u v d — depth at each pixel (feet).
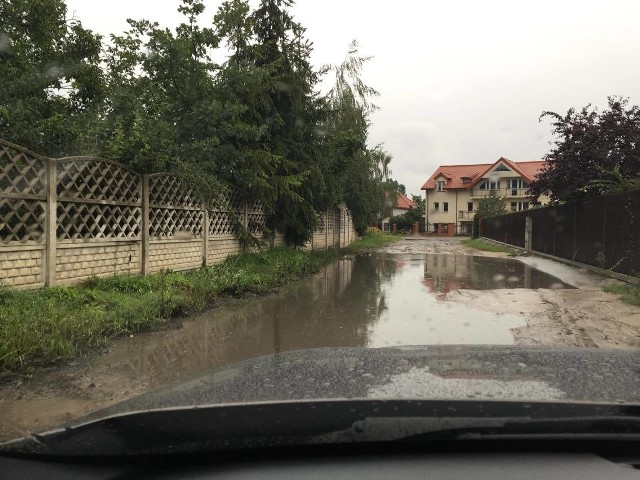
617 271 38.70
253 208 44.19
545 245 64.39
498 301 29.17
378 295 31.68
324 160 50.08
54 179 22.34
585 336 20.16
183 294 25.68
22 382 13.98
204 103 31.96
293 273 40.32
